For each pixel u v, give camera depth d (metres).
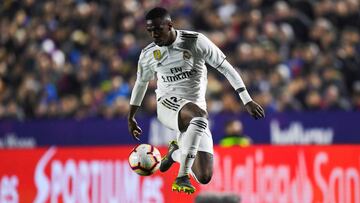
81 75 51.09
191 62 24.88
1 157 38.75
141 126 44.47
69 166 37.75
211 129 44.00
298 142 43.53
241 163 35.69
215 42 50.31
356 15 51.59
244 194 35.62
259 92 46.38
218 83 47.22
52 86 51.41
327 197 34.88
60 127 46.09
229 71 25.00
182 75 25.00
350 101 47.97
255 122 43.78
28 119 49.16
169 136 43.88
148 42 52.22
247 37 50.00
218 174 35.84
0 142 46.81
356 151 34.78
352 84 48.75
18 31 56.31
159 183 36.19
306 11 52.47
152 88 46.81
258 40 49.97
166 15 24.36
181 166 24.03
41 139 46.38
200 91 25.27
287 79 47.69
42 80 51.75
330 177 34.91
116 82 49.12
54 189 37.88
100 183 37.25
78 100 50.34
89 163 37.47
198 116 24.34
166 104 25.17
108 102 48.88
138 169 25.69
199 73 25.12
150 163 25.61
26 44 55.41
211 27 52.34
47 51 53.59
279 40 50.12
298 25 51.69
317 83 46.53
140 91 26.38
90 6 55.94
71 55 54.00
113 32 54.00
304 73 48.22
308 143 43.44
